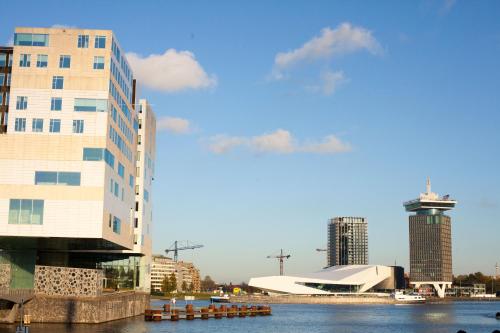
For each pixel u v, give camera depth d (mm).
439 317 189625
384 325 142250
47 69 93375
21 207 89750
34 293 89188
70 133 91875
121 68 104250
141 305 124875
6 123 94875
